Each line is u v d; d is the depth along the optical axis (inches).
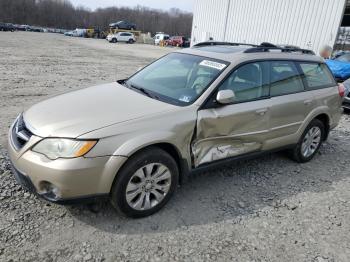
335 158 214.5
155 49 1481.3
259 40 808.3
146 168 123.3
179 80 155.8
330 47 669.3
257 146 164.6
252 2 811.4
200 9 992.2
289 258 115.6
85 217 126.1
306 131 191.8
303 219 139.9
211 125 138.9
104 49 1202.0
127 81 171.9
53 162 108.4
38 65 563.2
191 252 113.7
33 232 115.4
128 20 4387.3
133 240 116.8
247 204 147.2
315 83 195.3
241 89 152.4
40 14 4170.8
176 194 149.0
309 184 173.0
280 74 172.2
